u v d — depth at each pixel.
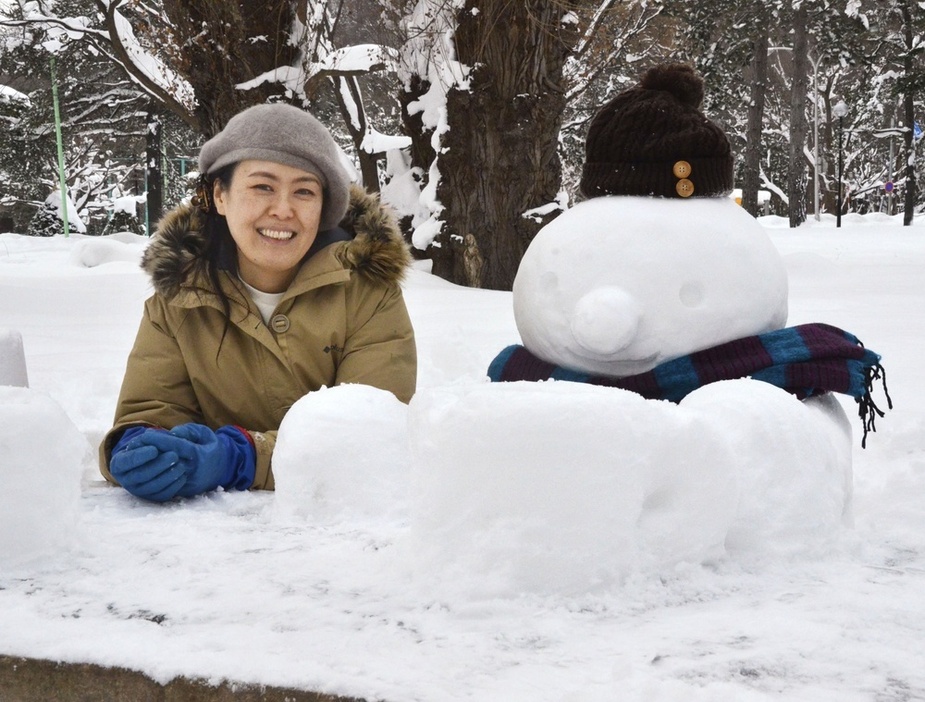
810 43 40.81
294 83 11.90
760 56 32.56
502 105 11.68
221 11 11.43
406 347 3.29
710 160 2.69
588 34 13.78
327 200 3.25
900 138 49.97
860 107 46.62
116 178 44.22
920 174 45.81
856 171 54.75
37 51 25.42
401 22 12.68
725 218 2.66
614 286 2.57
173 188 39.25
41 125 31.83
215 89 11.74
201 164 3.18
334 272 3.19
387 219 3.33
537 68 11.69
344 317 3.24
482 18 11.50
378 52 12.62
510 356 2.85
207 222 3.20
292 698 1.54
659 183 2.68
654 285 2.56
